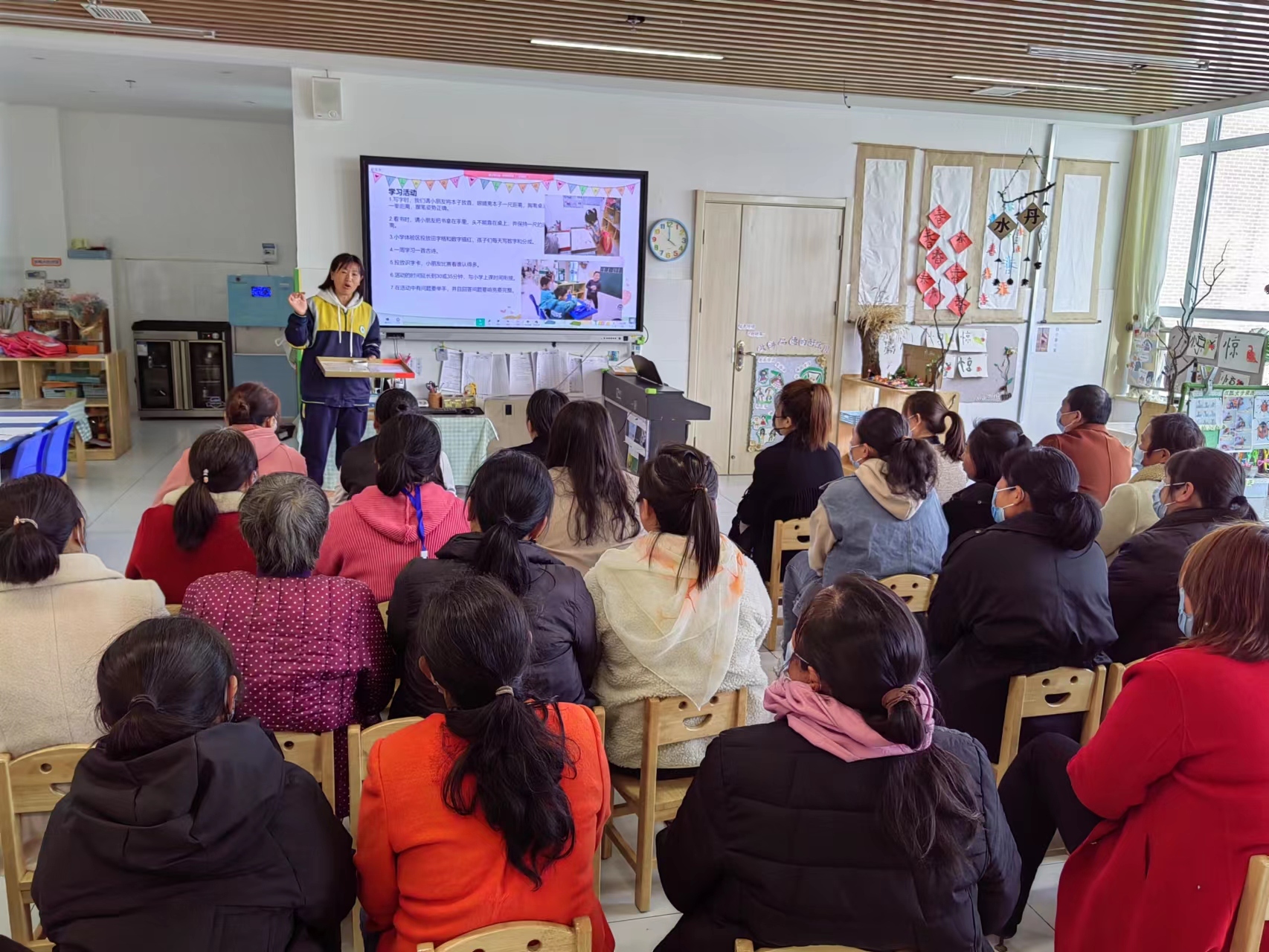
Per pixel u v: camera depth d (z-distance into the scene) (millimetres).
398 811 1335
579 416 2590
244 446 2533
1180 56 5516
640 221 6863
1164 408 6801
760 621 2246
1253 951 1507
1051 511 2357
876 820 1286
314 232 6430
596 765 1449
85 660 1938
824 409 3727
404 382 6758
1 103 8109
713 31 5152
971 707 2420
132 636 1308
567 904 1385
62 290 8492
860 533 3004
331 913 1354
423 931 1331
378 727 1787
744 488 7129
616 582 2141
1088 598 2336
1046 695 2400
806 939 1317
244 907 1254
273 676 1928
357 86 6297
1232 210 7719
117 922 1219
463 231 6566
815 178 7250
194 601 1964
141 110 8406
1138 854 1640
